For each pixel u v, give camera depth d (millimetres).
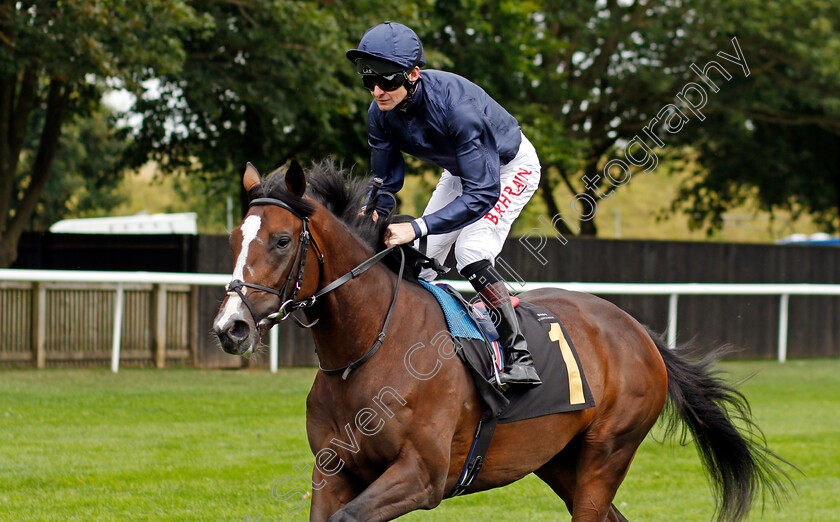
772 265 13070
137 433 6453
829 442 6949
